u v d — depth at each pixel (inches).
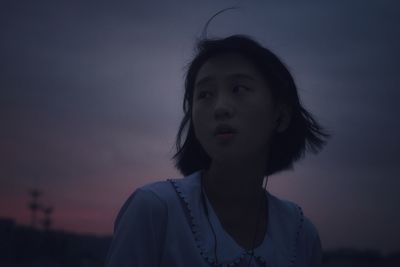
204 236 55.2
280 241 62.0
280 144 68.9
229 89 58.1
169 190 57.8
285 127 66.4
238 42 59.6
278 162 69.4
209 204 58.1
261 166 62.9
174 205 56.2
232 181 60.6
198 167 69.4
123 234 54.8
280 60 62.9
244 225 61.6
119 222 57.2
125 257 53.5
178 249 54.2
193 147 69.0
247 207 62.6
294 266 62.2
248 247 59.6
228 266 54.3
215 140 56.8
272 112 62.7
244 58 59.5
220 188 61.0
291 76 65.1
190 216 56.1
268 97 60.5
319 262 68.6
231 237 57.2
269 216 63.6
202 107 58.4
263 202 64.6
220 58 59.1
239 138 56.4
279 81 61.3
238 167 59.1
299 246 65.1
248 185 61.7
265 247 59.2
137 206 55.8
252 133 57.4
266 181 65.2
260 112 58.4
